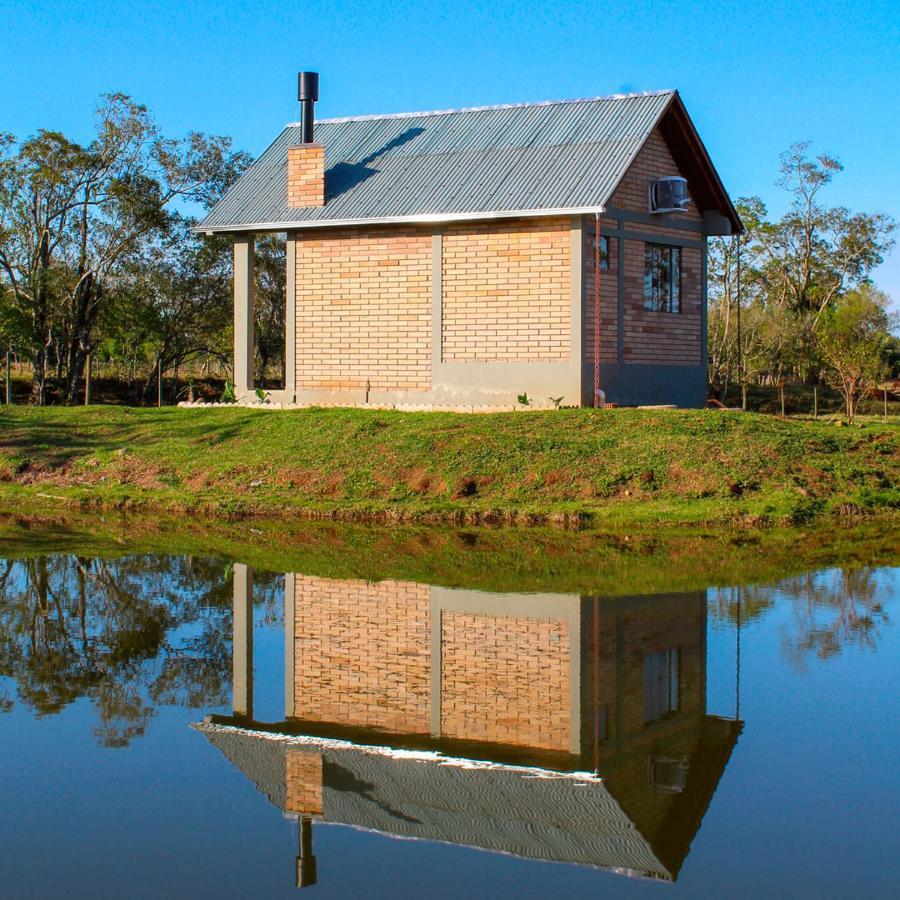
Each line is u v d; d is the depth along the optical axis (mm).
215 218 24188
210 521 17688
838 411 36500
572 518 16797
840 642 10367
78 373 38844
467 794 7109
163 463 20531
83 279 36906
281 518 17859
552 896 5797
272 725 8438
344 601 12242
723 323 50531
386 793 7113
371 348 23234
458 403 22391
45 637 10906
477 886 5934
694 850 6285
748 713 8492
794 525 16469
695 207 24406
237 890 5914
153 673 9758
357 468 19062
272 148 26125
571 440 18922
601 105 23438
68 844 6480
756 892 5809
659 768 7426
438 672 9680
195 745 8016
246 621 11461
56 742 8086
